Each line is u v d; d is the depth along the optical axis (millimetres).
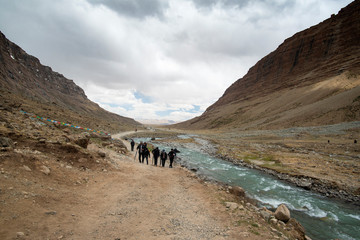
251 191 16359
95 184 10461
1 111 15617
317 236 9812
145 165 18531
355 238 9664
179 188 12461
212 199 10875
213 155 34938
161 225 7191
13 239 4512
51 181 8609
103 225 6555
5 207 5480
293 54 165250
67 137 14914
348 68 102688
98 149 18609
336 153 31328
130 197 9617
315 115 70125
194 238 6453
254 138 60125
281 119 83750
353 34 126125
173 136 81312
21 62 147125
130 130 93750
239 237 6707
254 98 173625
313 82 120312
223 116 171500
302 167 23406
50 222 5789
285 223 9133
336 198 15469
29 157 9148
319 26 156000
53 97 147500
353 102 63000
